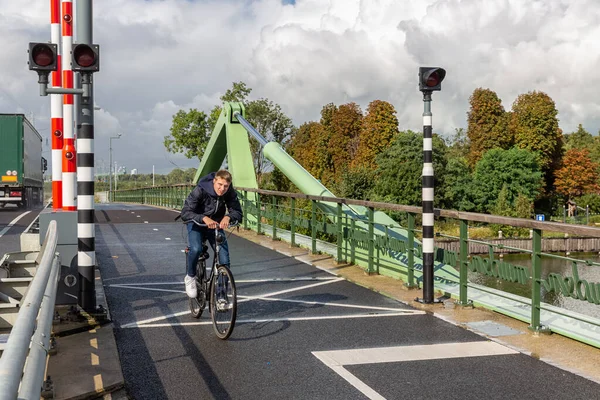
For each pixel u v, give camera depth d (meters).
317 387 4.38
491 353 5.23
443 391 4.29
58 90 5.97
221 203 5.96
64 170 8.16
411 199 64.00
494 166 77.12
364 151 80.44
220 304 5.55
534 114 86.81
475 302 7.13
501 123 84.75
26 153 30.03
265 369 4.79
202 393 4.26
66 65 9.06
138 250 12.36
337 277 9.31
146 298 7.60
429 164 7.20
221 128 21.08
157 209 29.52
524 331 5.96
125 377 4.60
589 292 5.03
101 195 108.88
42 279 3.08
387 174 65.12
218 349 5.36
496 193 75.44
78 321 6.07
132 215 23.80
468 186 69.69
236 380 4.53
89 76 6.10
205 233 6.14
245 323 6.35
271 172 53.81
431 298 7.21
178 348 5.39
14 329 2.14
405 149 64.44
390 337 5.77
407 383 4.46
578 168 89.06
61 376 4.50
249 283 8.79
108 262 10.70
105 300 7.35
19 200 29.22
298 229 20.92
